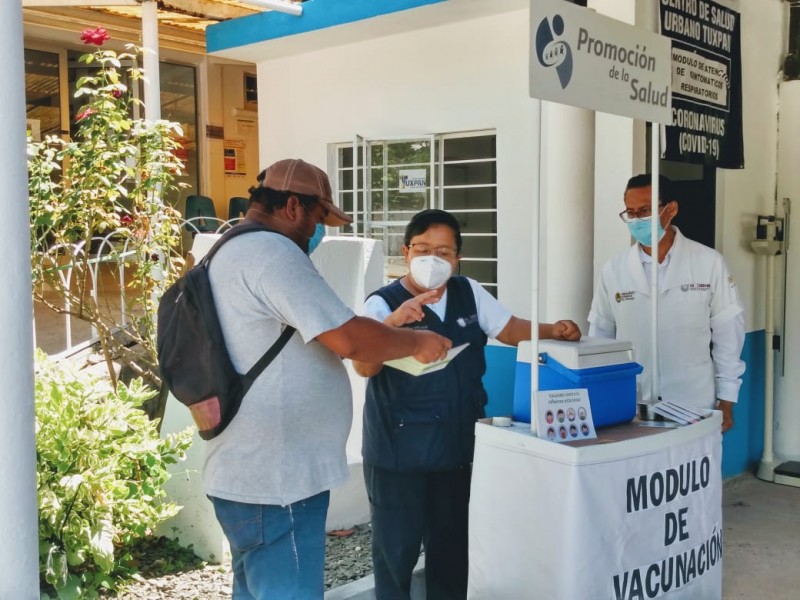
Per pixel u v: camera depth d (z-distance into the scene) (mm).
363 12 5707
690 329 3684
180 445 3967
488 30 5629
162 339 2395
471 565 2721
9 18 1902
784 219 5395
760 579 3951
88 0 6273
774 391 5508
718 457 2846
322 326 2242
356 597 3533
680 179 5223
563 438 2504
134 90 9633
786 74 5469
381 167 6387
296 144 7051
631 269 3770
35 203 4766
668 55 3049
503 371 5492
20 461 1962
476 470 2686
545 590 2480
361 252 4539
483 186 5840
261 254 2289
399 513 2941
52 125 9430
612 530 2461
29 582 1993
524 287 5504
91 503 3490
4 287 1923
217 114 10711
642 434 2598
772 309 5398
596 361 2658
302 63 6914
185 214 9547
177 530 4141
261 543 2350
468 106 5785
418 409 2887
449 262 2855
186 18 6812
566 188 3846
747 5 5117
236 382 2311
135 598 3654
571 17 2592
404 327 2879
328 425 2418
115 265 5918
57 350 5820
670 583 2648
